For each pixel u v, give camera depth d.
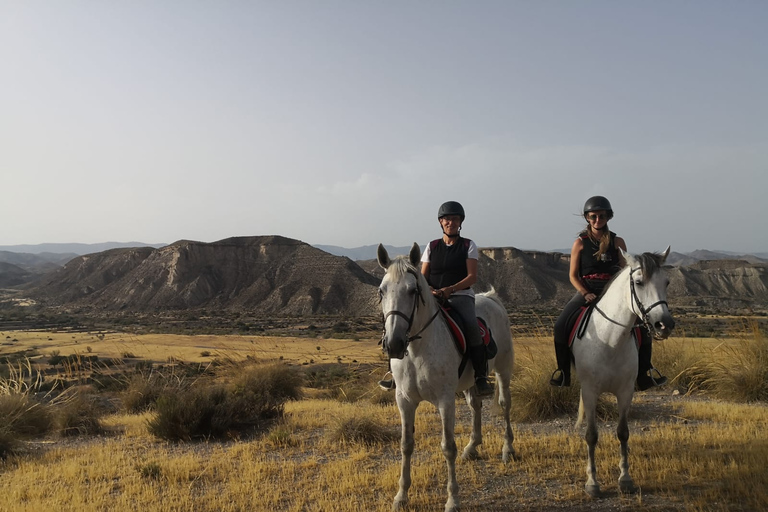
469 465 6.87
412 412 5.64
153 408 12.65
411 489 6.05
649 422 8.80
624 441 5.79
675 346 12.50
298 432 9.45
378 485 6.30
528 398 9.48
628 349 5.70
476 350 5.97
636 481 5.99
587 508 5.40
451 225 6.38
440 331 5.56
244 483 6.49
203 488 6.52
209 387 11.84
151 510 5.63
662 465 6.34
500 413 7.82
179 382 13.85
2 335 63.75
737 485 5.50
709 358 11.43
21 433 10.13
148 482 6.72
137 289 157.75
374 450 7.94
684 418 8.92
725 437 7.34
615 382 5.76
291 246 172.12
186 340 45.53
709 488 5.64
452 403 5.46
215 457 7.91
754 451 6.43
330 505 5.66
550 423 9.07
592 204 6.24
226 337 49.91
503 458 6.95
